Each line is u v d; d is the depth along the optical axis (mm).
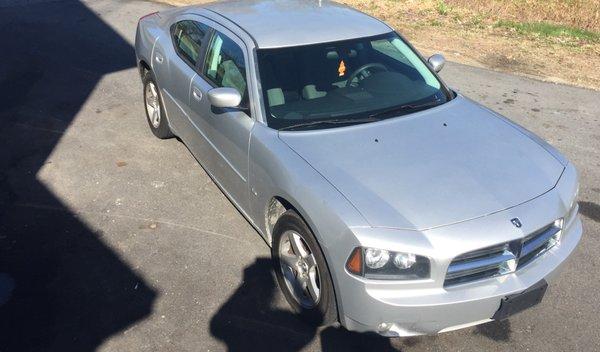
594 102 7562
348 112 3832
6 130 5953
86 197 4805
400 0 13078
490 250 2895
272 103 3768
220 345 3301
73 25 9828
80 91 7070
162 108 5555
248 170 3789
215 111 4176
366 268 2824
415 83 4250
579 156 5953
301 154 3377
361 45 4246
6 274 3832
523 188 3207
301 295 3500
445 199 3037
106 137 5902
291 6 4668
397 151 3436
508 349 3324
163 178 5152
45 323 3426
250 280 3857
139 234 4324
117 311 3545
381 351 3279
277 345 3312
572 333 3467
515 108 7191
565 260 3234
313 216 3057
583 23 11719
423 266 2809
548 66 9008
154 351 3248
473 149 3529
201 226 4453
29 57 8164
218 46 4402
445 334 3422
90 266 3951
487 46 9930
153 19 6027
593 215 4828
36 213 4547
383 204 2979
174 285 3789
